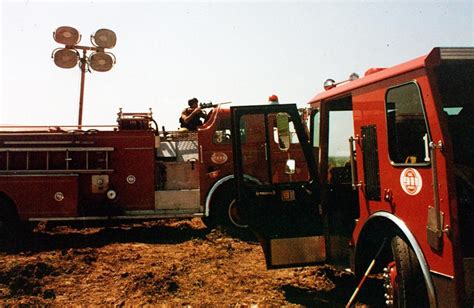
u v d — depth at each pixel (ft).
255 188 16.98
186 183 30.99
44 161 29.66
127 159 30.37
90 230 34.71
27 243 29.27
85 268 22.26
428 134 11.51
